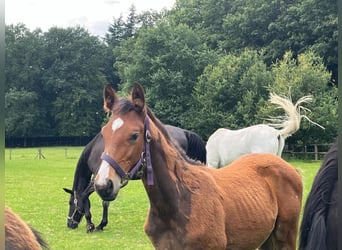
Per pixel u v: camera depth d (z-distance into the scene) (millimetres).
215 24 47719
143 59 39719
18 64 61594
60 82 59219
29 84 61031
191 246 3859
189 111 36219
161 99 37594
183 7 52938
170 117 36844
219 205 4066
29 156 34125
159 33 39906
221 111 32438
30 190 15180
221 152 11391
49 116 60219
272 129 11102
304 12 39188
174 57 38719
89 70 60812
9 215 2572
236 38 43969
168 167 3914
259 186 4625
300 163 25375
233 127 31297
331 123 28000
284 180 4871
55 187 15969
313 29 38719
